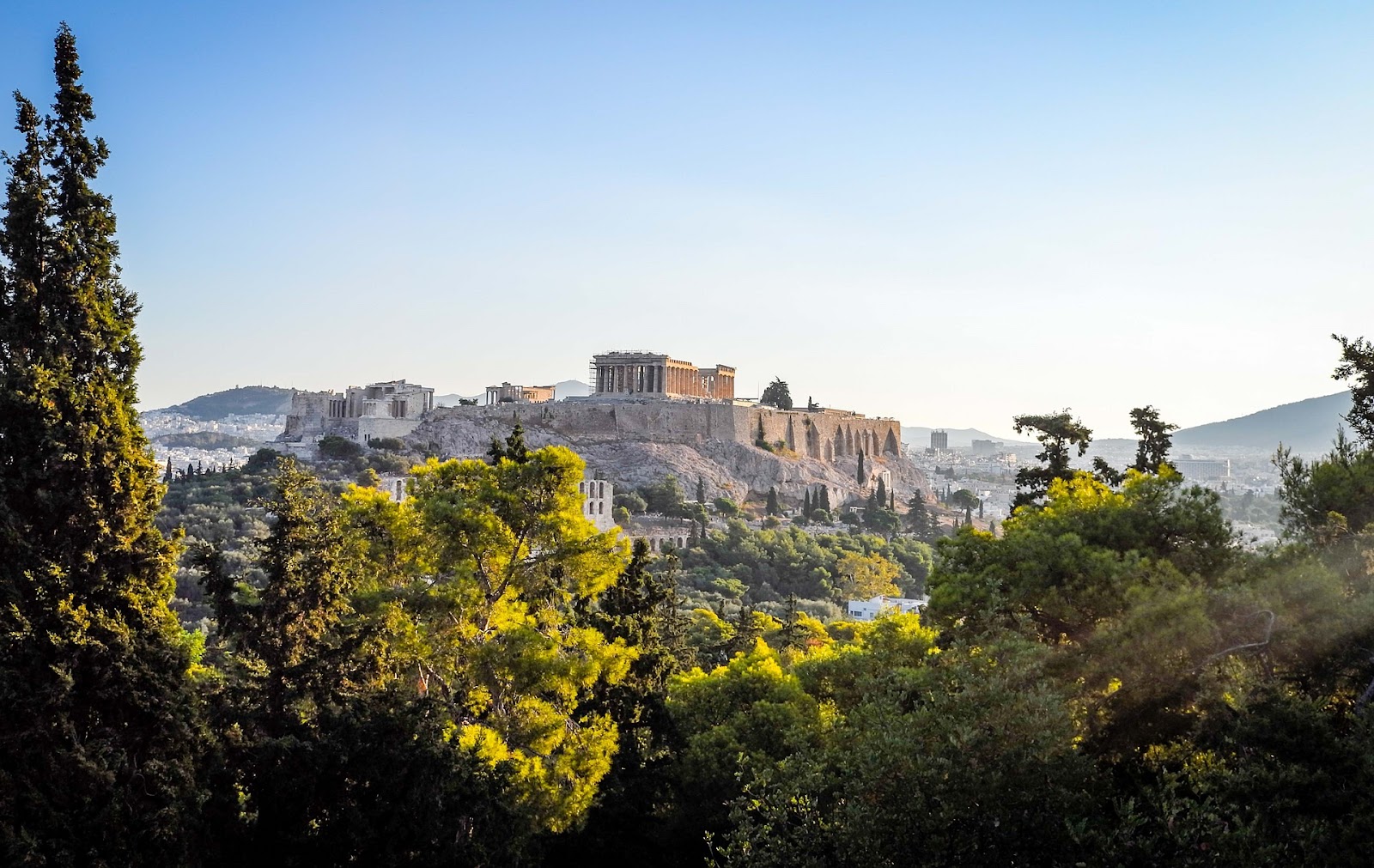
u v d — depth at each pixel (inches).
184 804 1225.4
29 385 1282.0
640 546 2498.8
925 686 1302.9
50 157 1389.0
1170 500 1680.6
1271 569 1453.0
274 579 1582.2
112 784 1166.3
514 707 1781.5
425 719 1446.9
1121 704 1350.9
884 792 1109.1
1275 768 1083.9
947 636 1685.5
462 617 1753.2
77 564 1289.4
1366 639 1243.8
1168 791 1034.1
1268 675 1321.4
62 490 1294.3
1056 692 1211.2
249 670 1491.1
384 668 1642.5
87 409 1317.7
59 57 1397.6
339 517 1758.1
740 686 2256.4
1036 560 1614.2
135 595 1318.9
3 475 1274.6
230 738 1374.3
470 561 1764.3
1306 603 1321.4
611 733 1739.7
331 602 1614.2
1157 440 2549.2
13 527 1254.9
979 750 1087.6
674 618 3043.8
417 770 1346.0
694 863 1876.2
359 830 1305.4
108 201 1414.9
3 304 1346.0
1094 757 1235.9
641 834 1759.4
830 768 1360.7
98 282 1398.9
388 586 1888.5
